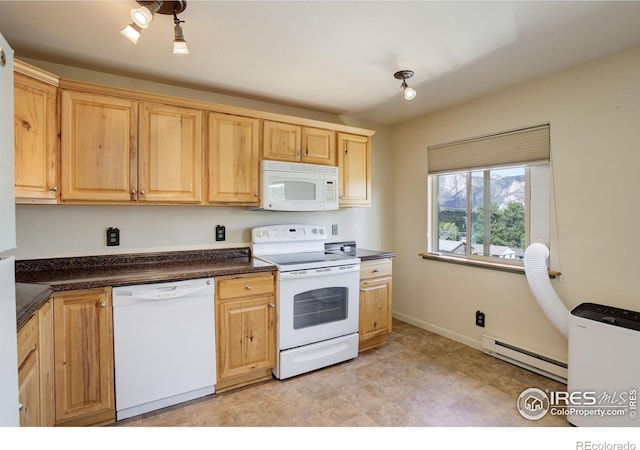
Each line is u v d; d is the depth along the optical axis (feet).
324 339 8.63
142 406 6.61
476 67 7.59
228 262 8.44
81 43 6.41
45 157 6.10
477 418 6.55
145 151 7.22
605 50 6.82
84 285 5.90
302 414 6.69
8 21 5.63
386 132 12.60
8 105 3.10
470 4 5.25
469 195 10.28
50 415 5.47
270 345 7.95
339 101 9.90
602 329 6.01
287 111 10.34
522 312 8.79
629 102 6.79
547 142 8.13
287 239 9.84
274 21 5.70
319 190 9.46
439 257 10.87
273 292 7.99
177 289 6.75
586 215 7.47
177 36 5.32
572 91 7.64
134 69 7.61
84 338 5.95
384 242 12.64
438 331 11.05
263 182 8.59
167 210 8.44
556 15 5.55
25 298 4.81
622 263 6.94
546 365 8.04
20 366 4.27
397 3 5.21
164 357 6.69
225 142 8.19
